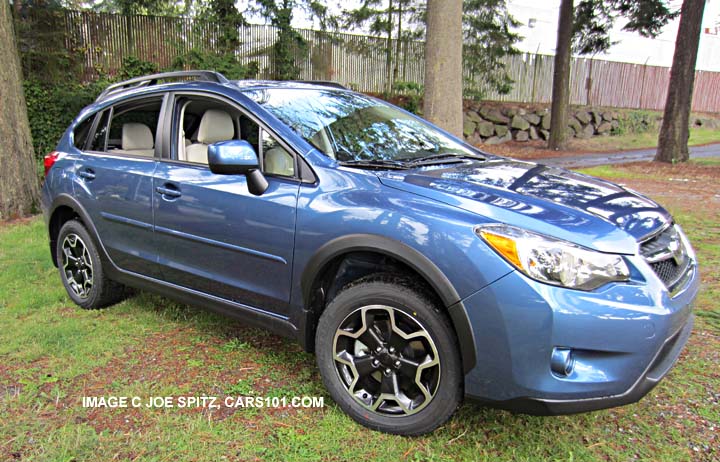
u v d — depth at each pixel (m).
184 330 3.69
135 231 3.55
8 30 7.48
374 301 2.47
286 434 2.52
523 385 2.15
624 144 21.69
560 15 18.47
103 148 3.95
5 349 3.36
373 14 18.81
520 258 2.13
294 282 2.75
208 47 15.46
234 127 3.45
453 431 2.53
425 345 2.38
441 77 7.40
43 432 2.53
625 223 2.40
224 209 2.99
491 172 2.93
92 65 13.55
